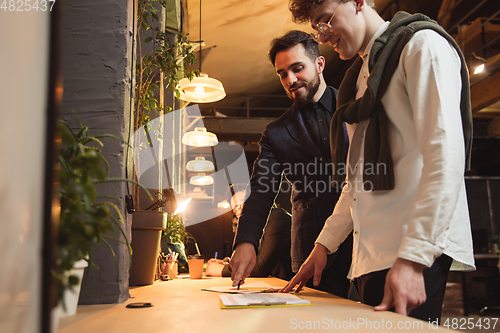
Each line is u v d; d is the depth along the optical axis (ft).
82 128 2.10
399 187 3.03
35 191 0.98
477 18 21.42
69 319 2.16
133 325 1.97
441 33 3.05
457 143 2.59
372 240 3.14
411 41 3.02
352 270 3.38
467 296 22.34
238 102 32.99
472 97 23.32
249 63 24.73
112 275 2.93
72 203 1.71
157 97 7.14
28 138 0.99
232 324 1.95
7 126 0.97
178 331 1.79
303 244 5.39
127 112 3.31
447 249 2.84
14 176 0.97
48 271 0.96
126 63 3.28
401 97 3.08
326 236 3.70
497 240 24.29
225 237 26.32
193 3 16.70
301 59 5.27
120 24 3.32
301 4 3.58
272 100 33.45
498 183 27.35
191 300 2.97
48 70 1.03
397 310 2.28
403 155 3.04
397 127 3.08
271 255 6.14
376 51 3.27
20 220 0.97
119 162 3.13
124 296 3.02
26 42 1.01
